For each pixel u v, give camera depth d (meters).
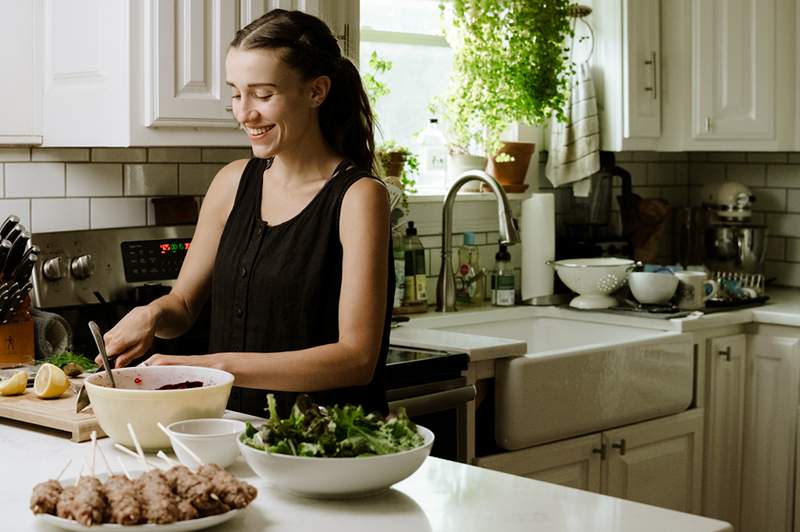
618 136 3.84
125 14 2.42
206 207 2.04
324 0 2.87
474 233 3.80
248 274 1.89
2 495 1.30
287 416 1.88
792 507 3.59
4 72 2.61
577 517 1.25
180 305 1.95
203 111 2.53
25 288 2.33
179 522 1.13
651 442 3.25
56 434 1.63
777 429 3.61
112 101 2.47
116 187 2.92
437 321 3.37
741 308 3.67
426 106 3.76
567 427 2.94
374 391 1.89
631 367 3.12
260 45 1.76
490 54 3.66
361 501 1.30
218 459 1.39
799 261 4.32
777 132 4.05
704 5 3.92
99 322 2.76
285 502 1.29
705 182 4.61
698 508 3.46
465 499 1.32
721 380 3.56
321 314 1.86
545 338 3.66
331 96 1.90
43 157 2.78
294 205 1.89
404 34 3.65
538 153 4.01
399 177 3.41
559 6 3.70
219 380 1.57
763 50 4.01
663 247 4.51
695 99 3.95
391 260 1.87
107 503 1.14
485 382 2.90
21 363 2.26
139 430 1.47
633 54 3.82
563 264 3.62
